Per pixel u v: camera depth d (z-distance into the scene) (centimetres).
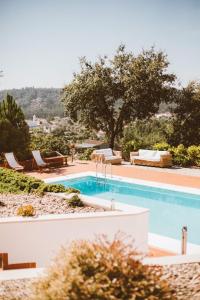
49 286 359
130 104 2289
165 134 2345
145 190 1443
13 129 1831
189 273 538
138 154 1905
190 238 994
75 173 1659
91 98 2258
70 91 2317
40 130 2603
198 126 2258
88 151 2077
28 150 1828
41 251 791
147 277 369
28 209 816
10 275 543
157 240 903
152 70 2195
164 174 1641
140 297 351
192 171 1706
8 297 470
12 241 775
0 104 1923
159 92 2222
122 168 1788
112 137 2408
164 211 1226
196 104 2255
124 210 886
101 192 1443
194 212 1219
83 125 2444
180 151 1861
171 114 2331
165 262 582
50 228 789
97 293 338
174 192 1362
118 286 350
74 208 945
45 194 1097
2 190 1165
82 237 805
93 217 804
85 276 354
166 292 367
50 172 1681
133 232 832
